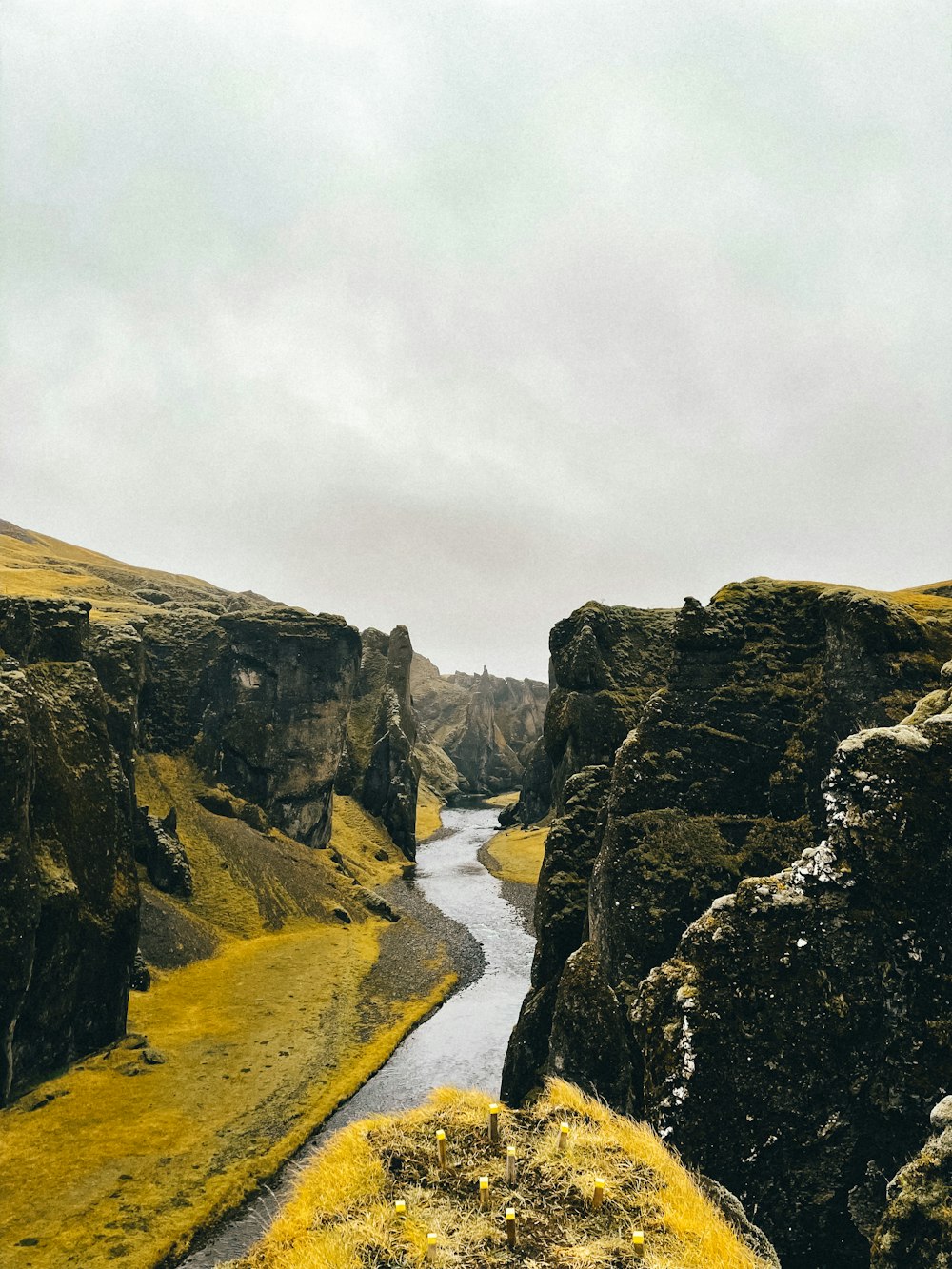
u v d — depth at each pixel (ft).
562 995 120.26
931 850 74.18
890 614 129.39
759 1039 75.61
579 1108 63.52
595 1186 49.52
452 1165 53.67
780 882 83.61
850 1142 69.87
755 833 125.70
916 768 77.05
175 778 358.02
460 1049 187.73
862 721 124.06
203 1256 109.81
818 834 116.67
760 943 79.82
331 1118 152.35
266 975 237.25
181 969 233.76
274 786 386.93
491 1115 56.85
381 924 314.14
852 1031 72.95
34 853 161.99
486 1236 46.16
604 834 139.54
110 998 177.99
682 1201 51.70
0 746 146.30
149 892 266.77
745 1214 64.90
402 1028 199.72
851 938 75.82
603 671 216.13
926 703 93.50
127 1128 141.18
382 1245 45.11
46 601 198.08
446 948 280.31
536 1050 134.10
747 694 138.92
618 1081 108.27
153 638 391.86
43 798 167.84
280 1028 195.62
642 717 141.49
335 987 230.07
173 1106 150.92
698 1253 45.60
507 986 239.30
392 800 498.69
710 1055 76.33
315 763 408.26
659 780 132.67
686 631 144.66
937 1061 68.80
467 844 556.51
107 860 182.09
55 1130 138.62
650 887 121.60
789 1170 70.23
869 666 126.62
